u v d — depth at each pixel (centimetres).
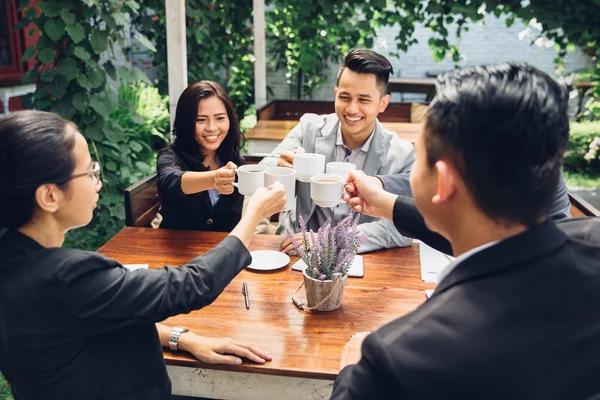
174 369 159
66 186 110
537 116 74
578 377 73
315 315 177
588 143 663
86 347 115
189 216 265
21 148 105
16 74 645
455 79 80
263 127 477
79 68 383
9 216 110
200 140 262
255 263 212
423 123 85
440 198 82
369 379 77
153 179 283
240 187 196
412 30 585
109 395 119
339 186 181
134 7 407
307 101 572
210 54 644
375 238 226
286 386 156
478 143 76
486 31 846
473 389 72
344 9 589
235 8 638
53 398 113
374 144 249
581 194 591
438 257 221
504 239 79
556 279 76
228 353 154
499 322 73
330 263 173
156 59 603
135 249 227
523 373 71
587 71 684
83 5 373
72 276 109
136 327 123
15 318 108
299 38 629
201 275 125
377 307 183
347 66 235
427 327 75
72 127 113
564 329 73
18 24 375
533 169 75
